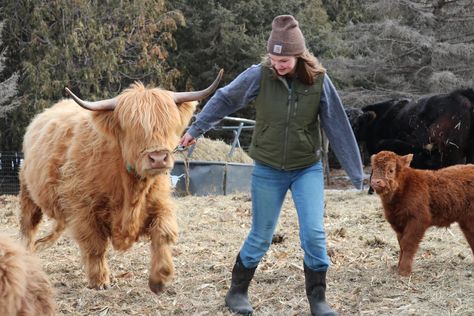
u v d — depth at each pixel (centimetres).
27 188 675
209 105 478
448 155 1425
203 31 2791
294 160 466
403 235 621
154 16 2336
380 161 619
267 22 2886
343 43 2641
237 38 2666
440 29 2541
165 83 2378
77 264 688
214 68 2706
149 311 512
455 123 1399
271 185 475
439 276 599
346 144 470
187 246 758
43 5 2127
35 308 313
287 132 463
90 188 555
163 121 512
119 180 547
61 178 579
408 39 2484
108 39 2289
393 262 663
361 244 747
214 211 1035
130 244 562
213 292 559
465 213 636
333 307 509
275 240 762
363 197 1211
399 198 620
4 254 297
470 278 595
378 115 1541
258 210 481
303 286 566
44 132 630
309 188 466
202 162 1346
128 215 544
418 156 1472
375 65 2514
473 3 2472
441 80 2294
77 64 2233
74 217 567
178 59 2725
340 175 2231
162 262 538
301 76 455
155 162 503
